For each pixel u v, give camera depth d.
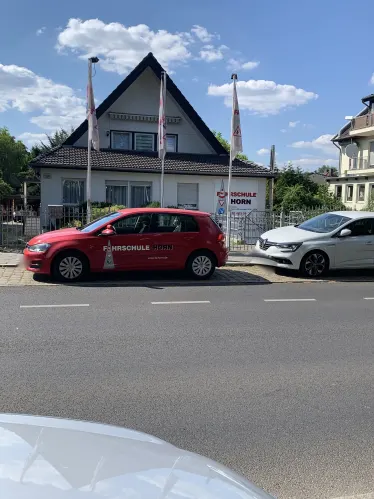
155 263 10.20
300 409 4.09
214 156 23.12
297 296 9.12
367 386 4.64
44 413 3.87
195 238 10.43
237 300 8.60
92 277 10.60
